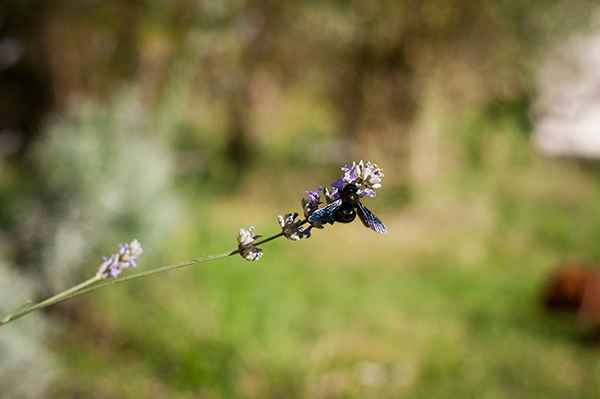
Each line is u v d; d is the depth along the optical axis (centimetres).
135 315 668
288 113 1516
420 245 1053
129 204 613
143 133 787
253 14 1174
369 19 1237
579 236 1112
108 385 575
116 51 1061
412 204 1217
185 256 784
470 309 816
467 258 1005
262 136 1463
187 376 591
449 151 1432
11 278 526
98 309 666
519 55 1280
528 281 923
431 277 930
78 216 601
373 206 1224
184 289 722
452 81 1302
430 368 657
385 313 783
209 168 1240
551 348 719
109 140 623
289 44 1298
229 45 1127
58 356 603
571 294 772
